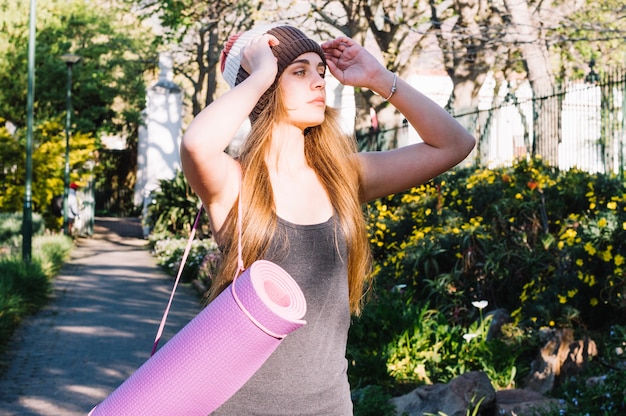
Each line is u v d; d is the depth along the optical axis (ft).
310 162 8.06
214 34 83.97
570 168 33.86
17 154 85.66
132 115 124.67
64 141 89.86
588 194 27.76
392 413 17.25
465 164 44.73
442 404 16.93
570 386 18.20
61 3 109.70
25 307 36.27
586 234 22.07
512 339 21.70
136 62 122.52
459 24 50.47
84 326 33.09
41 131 92.07
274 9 56.70
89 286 47.03
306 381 7.03
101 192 138.31
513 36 42.98
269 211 7.33
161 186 83.66
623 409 16.21
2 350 27.99
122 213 138.51
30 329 32.32
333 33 68.69
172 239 71.87
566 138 38.88
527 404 17.03
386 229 36.24
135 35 123.95
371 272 8.35
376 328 22.99
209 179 7.18
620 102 34.14
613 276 20.63
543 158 39.11
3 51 102.73
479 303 21.81
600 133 35.53
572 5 47.21
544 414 16.20
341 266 7.52
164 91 100.01
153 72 132.87
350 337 22.94
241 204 7.31
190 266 50.90
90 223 97.30
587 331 20.77
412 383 20.62
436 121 8.66
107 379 24.29
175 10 57.77
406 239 35.17
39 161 85.66
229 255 7.35
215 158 7.09
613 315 21.59
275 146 7.79
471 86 55.62
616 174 31.63
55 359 26.86
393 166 8.64
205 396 6.48
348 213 7.85
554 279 23.38
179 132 100.37
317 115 7.82
